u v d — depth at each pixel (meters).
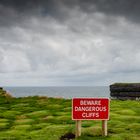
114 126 33.22
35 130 33.66
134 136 28.62
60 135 29.55
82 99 27.92
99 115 28.12
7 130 34.28
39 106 52.34
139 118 37.72
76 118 27.97
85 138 27.64
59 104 53.72
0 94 68.94
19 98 63.59
